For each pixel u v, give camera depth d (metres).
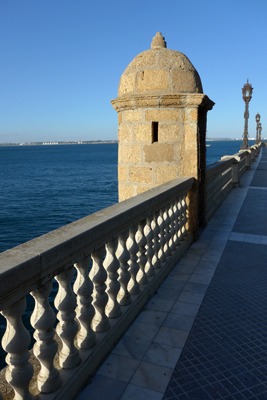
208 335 3.01
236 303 3.61
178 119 5.28
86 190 42.00
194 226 5.83
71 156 161.62
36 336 2.00
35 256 1.78
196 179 5.48
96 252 2.60
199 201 6.33
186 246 5.41
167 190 4.16
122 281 3.19
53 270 1.96
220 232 6.50
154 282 3.88
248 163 19.80
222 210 8.74
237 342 2.90
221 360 2.66
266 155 37.00
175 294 3.85
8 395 2.08
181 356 2.72
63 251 2.03
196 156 5.37
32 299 9.21
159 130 5.30
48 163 108.50
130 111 5.40
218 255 5.17
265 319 3.27
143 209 3.35
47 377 2.07
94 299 2.72
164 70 5.10
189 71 5.28
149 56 5.21
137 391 2.33
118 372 2.53
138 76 5.21
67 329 2.23
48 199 35.09
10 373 1.79
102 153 192.75
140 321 3.27
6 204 32.03
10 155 192.38
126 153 5.58
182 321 3.26
